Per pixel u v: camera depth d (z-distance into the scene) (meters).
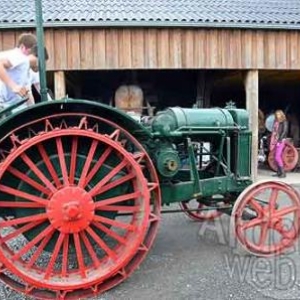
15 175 2.86
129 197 3.01
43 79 3.36
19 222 2.83
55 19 6.77
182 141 3.62
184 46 7.22
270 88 12.62
